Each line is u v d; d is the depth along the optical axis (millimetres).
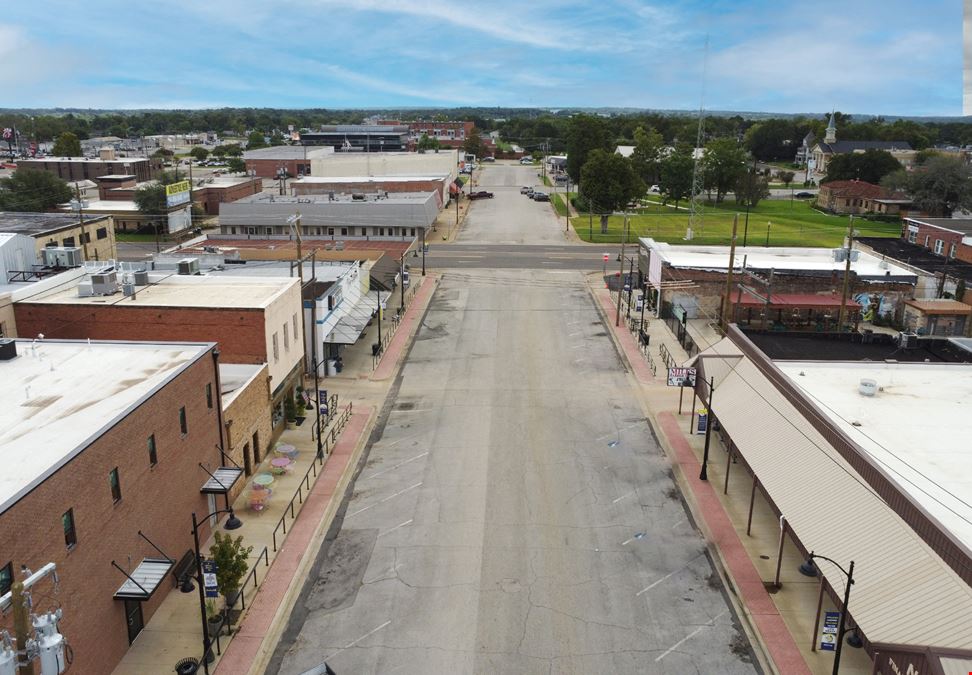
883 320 59938
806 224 117500
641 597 25266
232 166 166875
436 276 76812
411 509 31031
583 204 122938
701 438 38250
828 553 22547
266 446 35938
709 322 58844
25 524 17750
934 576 19609
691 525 30016
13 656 13766
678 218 121062
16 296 36938
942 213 123188
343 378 46906
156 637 23078
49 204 99250
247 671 21609
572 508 31219
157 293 39406
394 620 23984
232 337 36000
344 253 69125
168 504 25688
